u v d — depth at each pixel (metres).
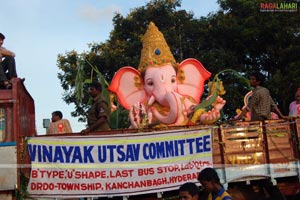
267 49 22.91
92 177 7.23
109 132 7.40
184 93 12.51
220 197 4.89
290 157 7.71
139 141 7.37
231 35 23.44
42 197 7.11
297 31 22.62
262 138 7.69
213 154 7.52
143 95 12.35
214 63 22.28
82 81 11.38
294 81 20.31
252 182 7.85
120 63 23.34
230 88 21.77
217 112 11.06
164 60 12.36
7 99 7.06
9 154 6.96
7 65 8.18
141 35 23.69
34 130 9.62
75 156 7.25
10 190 7.00
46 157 7.20
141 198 7.52
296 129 7.79
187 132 7.49
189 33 24.42
